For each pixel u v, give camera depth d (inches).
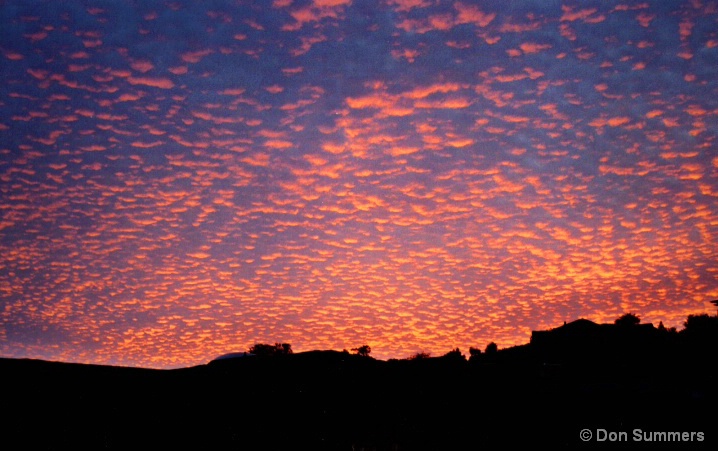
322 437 860.6
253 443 830.5
